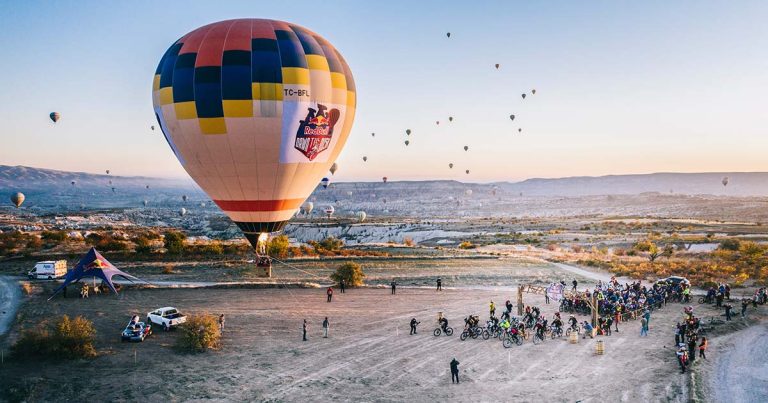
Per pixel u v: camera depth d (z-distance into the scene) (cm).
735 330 3127
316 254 6075
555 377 2400
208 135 3197
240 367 2534
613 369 2491
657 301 3672
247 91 3127
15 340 2872
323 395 2230
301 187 3494
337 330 3106
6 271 4972
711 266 5269
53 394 2236
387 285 4425
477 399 2178
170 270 4881
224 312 3491
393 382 2358
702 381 2345
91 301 3788
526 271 5125
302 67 3238
